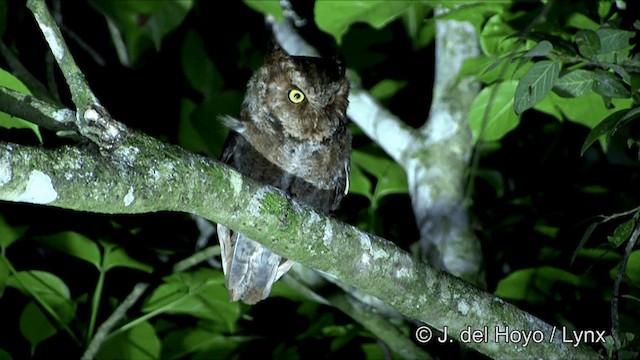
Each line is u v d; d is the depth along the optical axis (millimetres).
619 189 10188
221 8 10562
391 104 10750
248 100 7652
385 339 8781
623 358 5910
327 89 7535
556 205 10469
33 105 4680
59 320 8461
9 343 10078
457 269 8250
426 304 5598
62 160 4117
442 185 8523
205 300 9172
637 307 8250
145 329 8984
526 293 8609
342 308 8898
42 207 9734
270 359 9922
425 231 8500
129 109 10953
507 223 10180
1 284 8477
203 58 10266
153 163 4492
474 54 8852
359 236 5371
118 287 10242
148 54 10297
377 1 7820
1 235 8555
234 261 7520
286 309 10125
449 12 7930
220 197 4809
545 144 10695
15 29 10289
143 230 10086
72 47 10805
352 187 10078
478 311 5707
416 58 10594
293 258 5273
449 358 9531
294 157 7578
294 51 9469
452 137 8656
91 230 9750
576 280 8414
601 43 6035
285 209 5082
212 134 9852
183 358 9805
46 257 10227
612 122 5613
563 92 6117
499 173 10531
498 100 7492
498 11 7785
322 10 7891
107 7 8844
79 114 4379
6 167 3910
